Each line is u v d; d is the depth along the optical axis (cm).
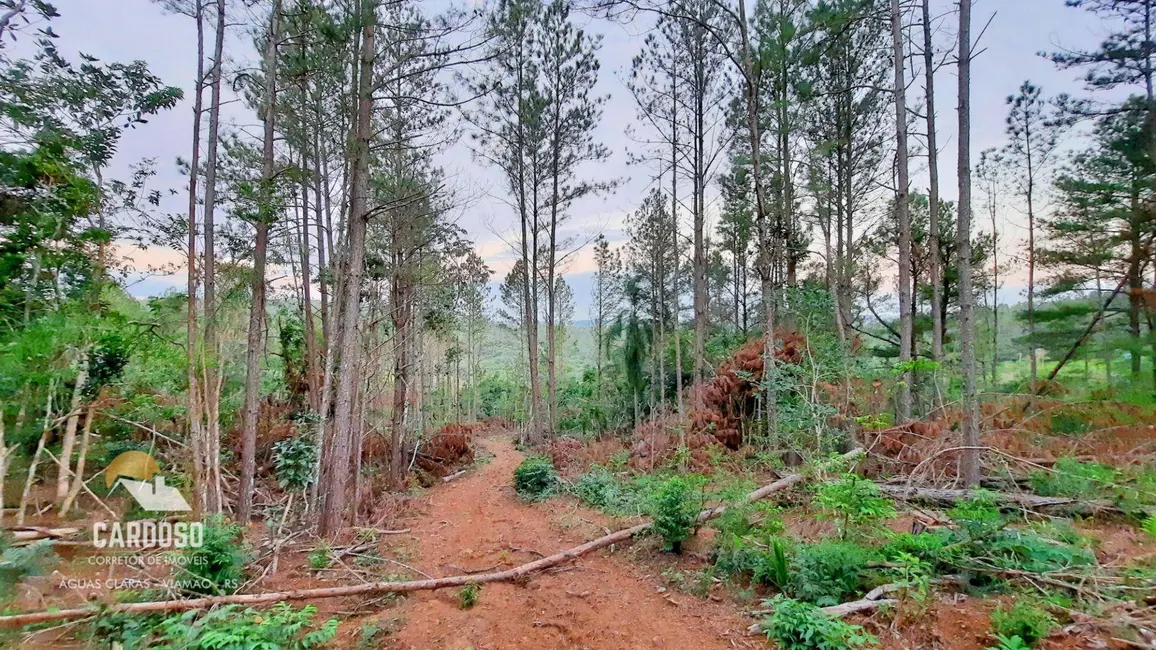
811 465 676
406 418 1325
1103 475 596
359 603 540
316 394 1109
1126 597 390
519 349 2939
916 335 1564
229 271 830
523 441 1939
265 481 1003
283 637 402
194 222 720
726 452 975
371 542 746
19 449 709
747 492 655
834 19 862
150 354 748
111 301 845
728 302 2280
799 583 455
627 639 441
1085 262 1376
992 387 1403
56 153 772
